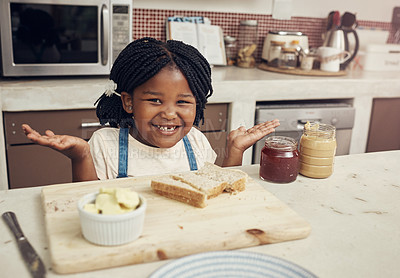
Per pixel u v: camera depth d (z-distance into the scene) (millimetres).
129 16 2133
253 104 2365
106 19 2068
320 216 897
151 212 835
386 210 942
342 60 2695
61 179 2111
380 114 2713
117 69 1165
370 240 805
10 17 1934
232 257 684
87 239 717
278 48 2729
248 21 2799
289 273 650
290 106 2449
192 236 751
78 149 1020
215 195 912
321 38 3166
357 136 2676
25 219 845
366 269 707
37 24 1982
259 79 2373
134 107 1163
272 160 1069
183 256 726
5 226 809
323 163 1105
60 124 2047
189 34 2703
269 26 3014
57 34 2031
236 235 759
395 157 1339
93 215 682
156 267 700
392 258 745
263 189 977
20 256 708
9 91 1912
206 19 2791
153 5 2689
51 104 1990
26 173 2045
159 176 1051
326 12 3117
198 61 1161
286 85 2408
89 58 2123
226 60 2889
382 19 3270
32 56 2020
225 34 2920
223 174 994
